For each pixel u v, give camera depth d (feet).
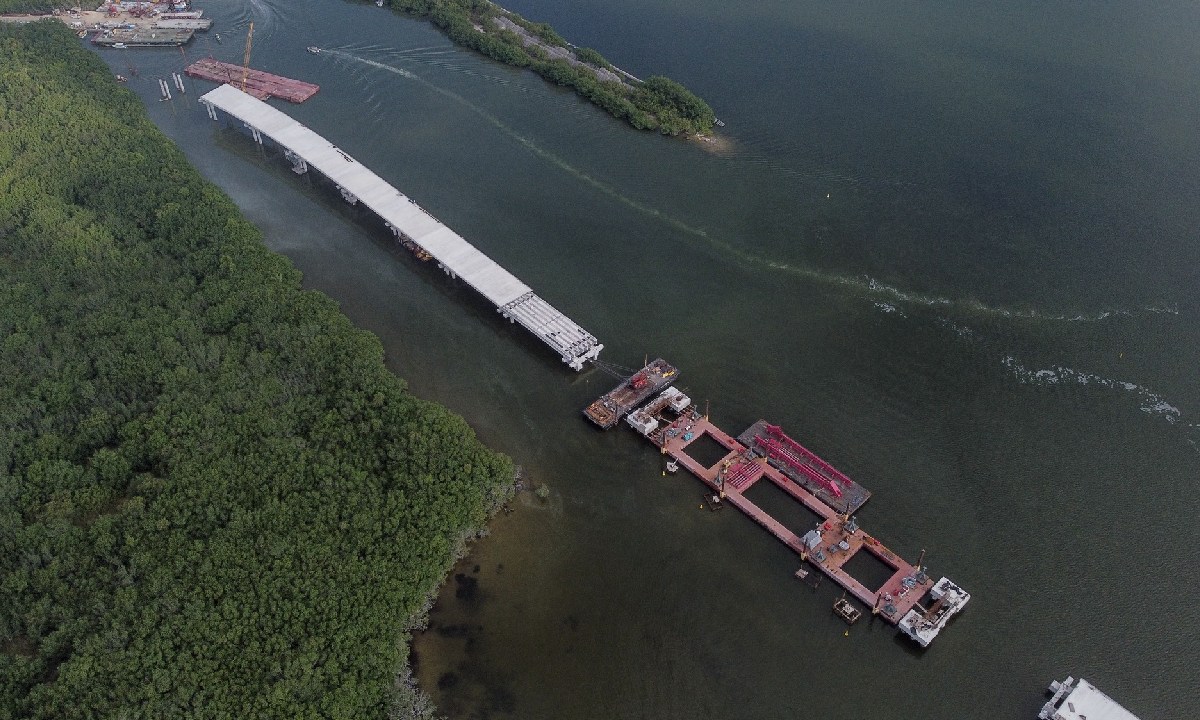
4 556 569.23
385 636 544.62
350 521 595.06
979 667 547.49
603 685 545.44
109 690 500.74
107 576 554.05
